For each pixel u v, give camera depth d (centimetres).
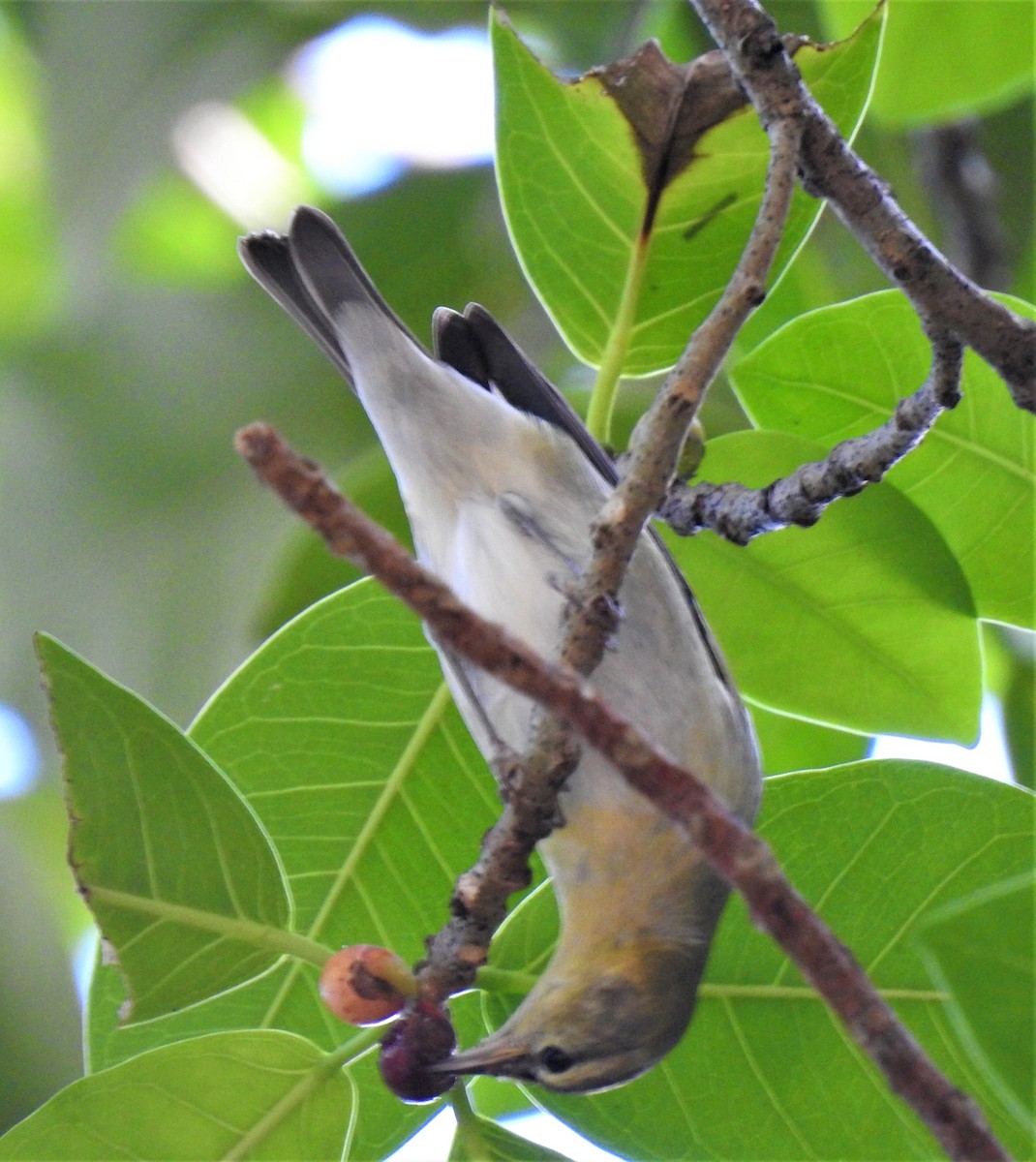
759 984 626
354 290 735
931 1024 598
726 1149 616
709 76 667
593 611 505
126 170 1136
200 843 554
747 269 503
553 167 679
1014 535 698
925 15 770
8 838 1084
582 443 711
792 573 716
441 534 726
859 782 628
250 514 1181
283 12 1130
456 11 1127
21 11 1182
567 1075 633
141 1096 556
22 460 1201
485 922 530
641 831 668
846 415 696
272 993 661
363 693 696
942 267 536
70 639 1184
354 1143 630
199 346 1203
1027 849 616
